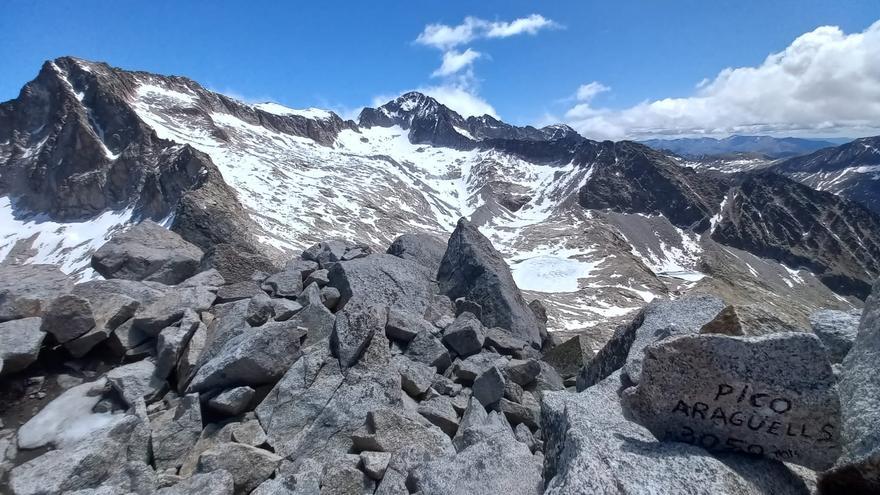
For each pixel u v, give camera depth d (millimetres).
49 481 9281
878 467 6609
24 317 13250
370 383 12133
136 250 19469
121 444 10406
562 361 18656
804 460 7453
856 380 8031
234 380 12078
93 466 9789
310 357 12836
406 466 9836
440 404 12820
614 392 10047
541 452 11859
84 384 12312
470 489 8891
